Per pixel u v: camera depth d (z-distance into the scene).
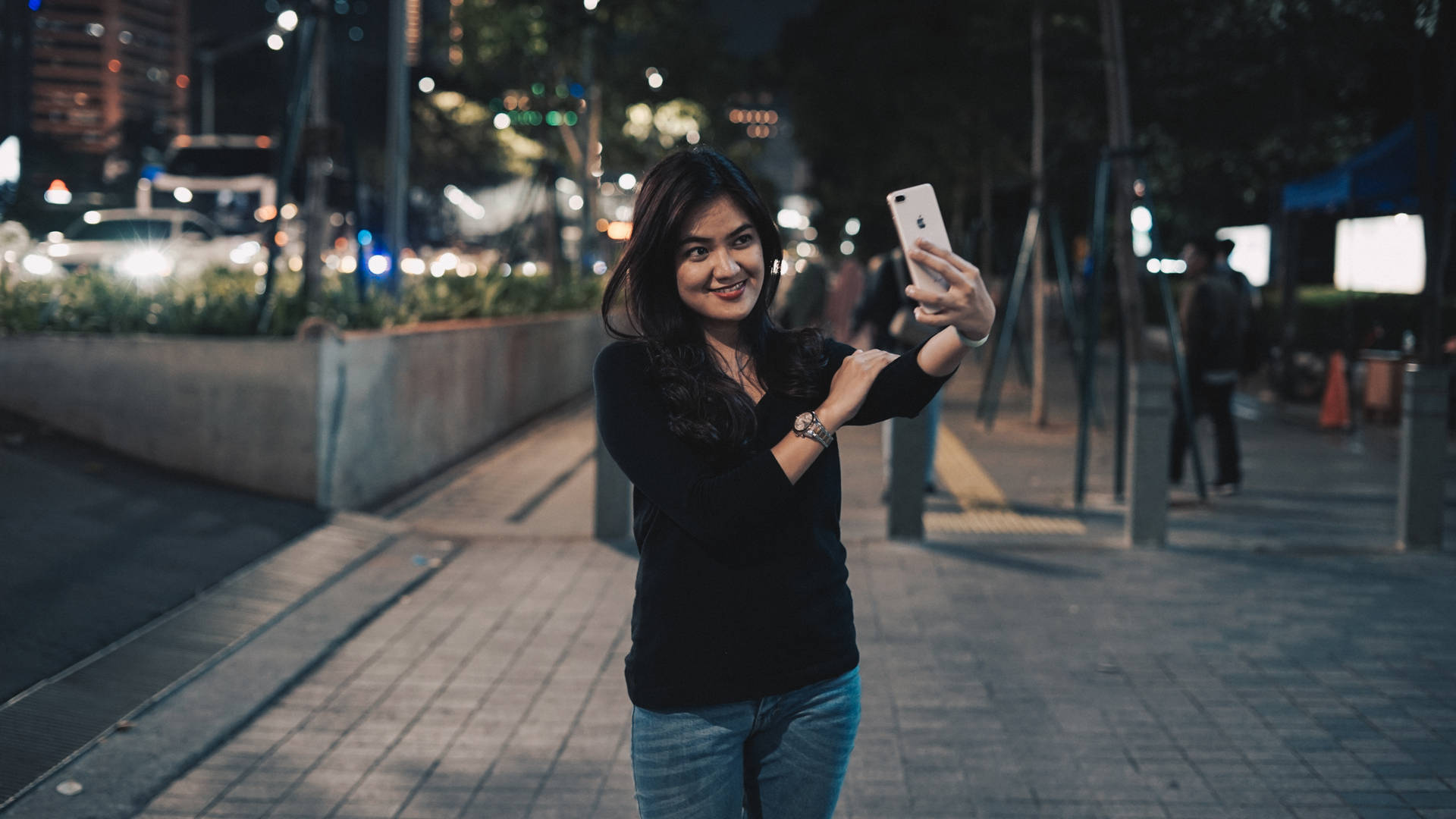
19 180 22.38
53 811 4.02
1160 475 8.06
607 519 8.23
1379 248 23.53
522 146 27.47
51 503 7.13
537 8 22.72
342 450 8.70
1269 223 28.39
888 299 9.73
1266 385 19.53
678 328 2.36
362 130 43.47
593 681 5.45
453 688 5.37
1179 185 23.36
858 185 43.06
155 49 166.62
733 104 30.77
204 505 7.85
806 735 2.38
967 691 5.31
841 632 2.38
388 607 6.64
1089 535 8.46
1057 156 18.61
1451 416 13.41
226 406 8.44
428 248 36.81
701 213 2.32
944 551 7.96
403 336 9.88
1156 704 5.14
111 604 5.99
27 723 4.65
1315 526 8.80
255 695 5.15
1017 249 15.35
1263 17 14.41
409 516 8.93
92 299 8.98
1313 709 5.07
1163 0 15.54
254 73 60.16
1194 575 7.33
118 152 48.19
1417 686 5.35
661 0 23.77
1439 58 10.27
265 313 8.91
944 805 4.18
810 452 2.23
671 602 2.32
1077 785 4.34
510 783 4.38
